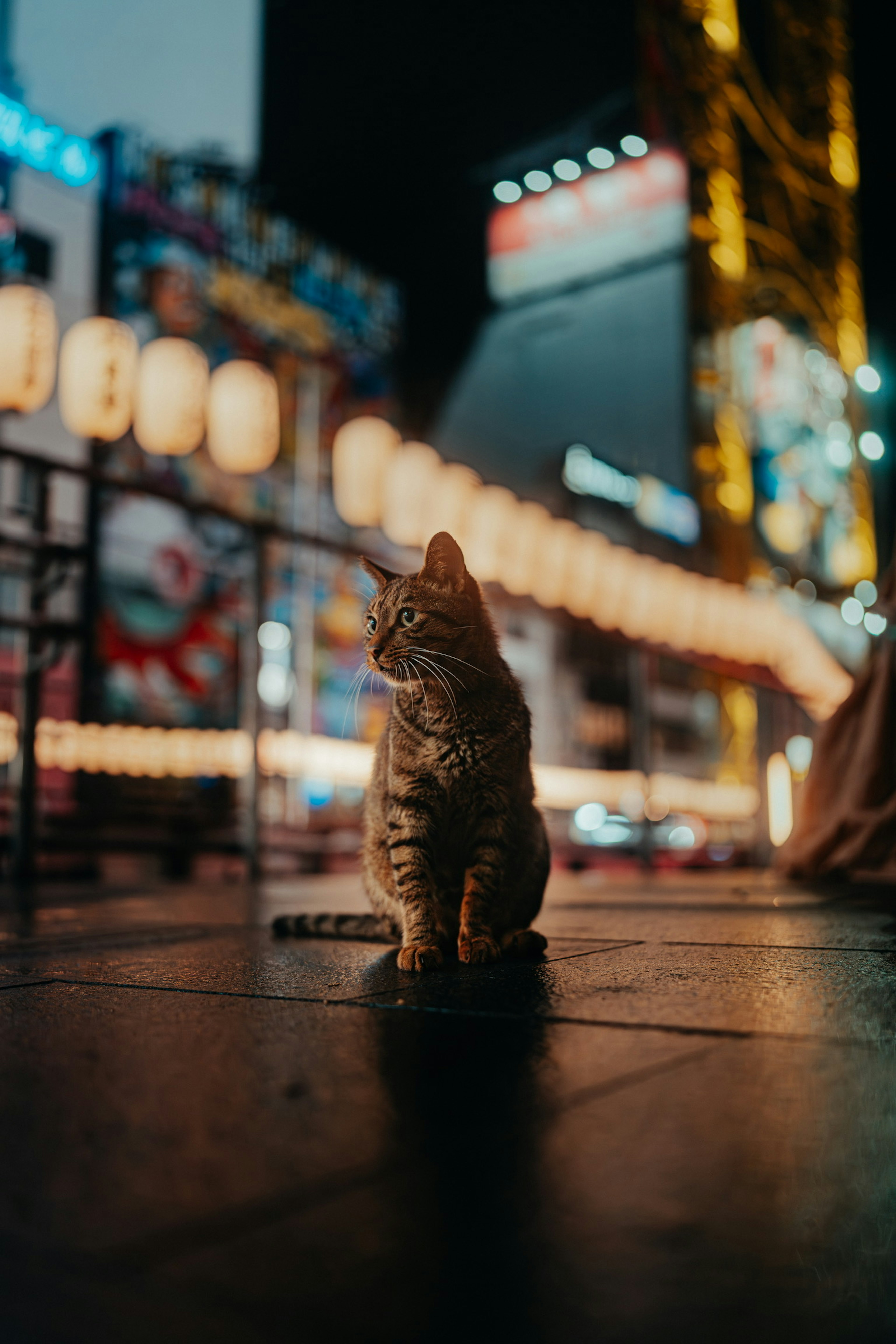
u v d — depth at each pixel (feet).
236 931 12.07
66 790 43.14
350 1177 3.61
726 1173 3.60
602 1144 3.89
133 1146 3.95
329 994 7.15
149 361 23.31
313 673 62.28
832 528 113.29
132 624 57.16
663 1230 3.17
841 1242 3.08
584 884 25.52
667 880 28.50
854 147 100.89
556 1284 2.85
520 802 9.62
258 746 27.76
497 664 9.65
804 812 21.84
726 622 41.42
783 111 103.91
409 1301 2.76
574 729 88.33
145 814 33.47
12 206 54.60
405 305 93.20
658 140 103.14
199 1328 2.63
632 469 97.09
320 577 62.49
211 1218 3.28
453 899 9.79
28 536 23.44
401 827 9.32
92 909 15.96
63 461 23.61
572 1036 5.63
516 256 110.83
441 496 29.66
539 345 109.29
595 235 106.83
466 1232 3.17
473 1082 4.75
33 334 20.51
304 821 36.94
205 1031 5.92
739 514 100.63
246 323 68.80
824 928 11.45
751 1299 2.76
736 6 99.25
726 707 100.63
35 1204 3.39
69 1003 6.85
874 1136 3.94
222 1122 4.23
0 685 47.06
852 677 48.08
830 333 106.22
